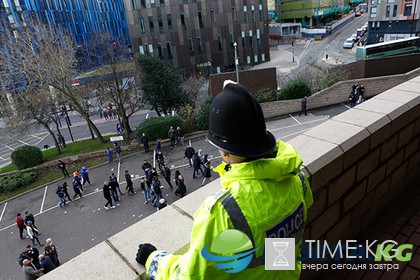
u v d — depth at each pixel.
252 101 1.22
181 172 20.31
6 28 26.69
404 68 27.92
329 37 76.12
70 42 28.98
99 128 38.50
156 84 28.55
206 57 51.19
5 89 25.66
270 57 61.28
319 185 2.65
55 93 27.55
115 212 17.39
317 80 28.92
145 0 46.56
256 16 53.72
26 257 11.91
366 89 26.19
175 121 25.84
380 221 3.66
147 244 1.76
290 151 1.32
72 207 18.75
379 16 55.12
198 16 49.09
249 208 1.14
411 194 4.07
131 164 23.25
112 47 28.45
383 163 3.51
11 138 26.12
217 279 1.17
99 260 1.84
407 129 3.77
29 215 15.56
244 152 1.18
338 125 3.22
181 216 2.15
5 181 22.95
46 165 25.72
